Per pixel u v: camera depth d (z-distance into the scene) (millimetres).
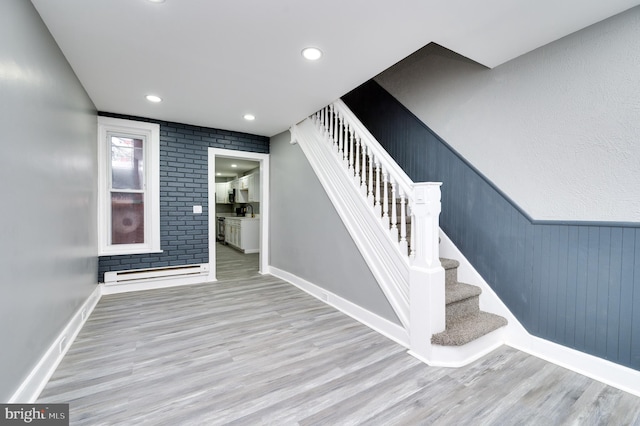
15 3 1338
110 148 3412
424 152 2850
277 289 3621
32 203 1506
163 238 3666
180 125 3762
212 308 2912
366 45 1920
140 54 2033
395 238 2273
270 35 1810
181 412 1418
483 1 1490
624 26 1605
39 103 1601
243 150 4266
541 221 1976
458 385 1657
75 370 1767
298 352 2029
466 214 2453
